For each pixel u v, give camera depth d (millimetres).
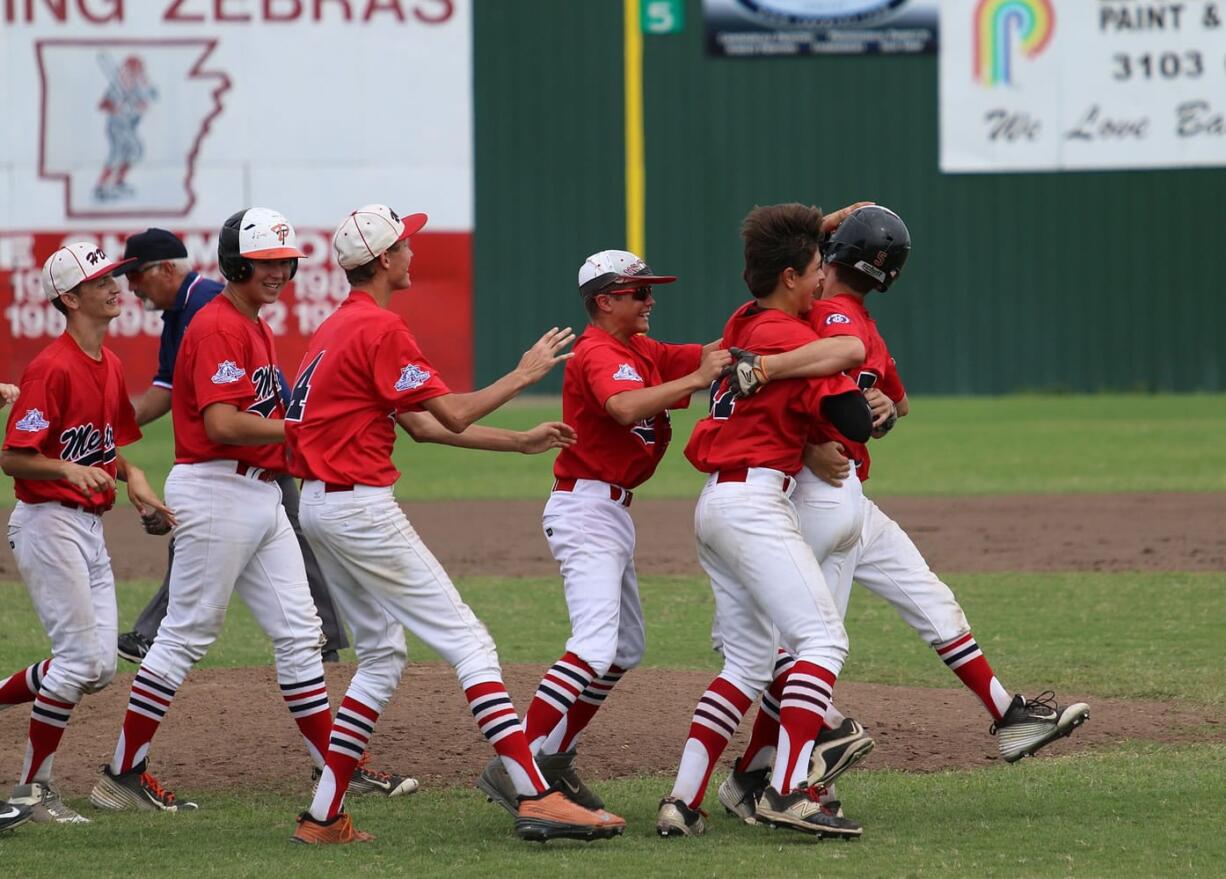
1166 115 90812
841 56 91125
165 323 26500
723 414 18969
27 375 19828
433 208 92500
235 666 29500
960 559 41844
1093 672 27953
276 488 20750
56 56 90562
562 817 17969
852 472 19750
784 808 18047
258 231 19953
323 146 91875
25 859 17797
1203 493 54281
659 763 22297
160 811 20125
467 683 18562
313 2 91188
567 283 92938
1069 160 91500
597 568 19781
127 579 40219
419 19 91562
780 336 18516
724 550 18703
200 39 91062
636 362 20109
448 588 18812
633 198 92312
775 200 92062
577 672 19250
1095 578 38688
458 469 66188
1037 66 90938
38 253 91250
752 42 91062
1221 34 90000
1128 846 17625
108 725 24453
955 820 18984
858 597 37031
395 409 18812
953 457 65875
